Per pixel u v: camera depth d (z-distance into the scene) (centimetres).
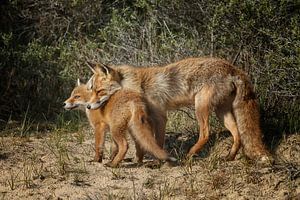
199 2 1581
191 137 1302
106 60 1628
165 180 1079
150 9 1625
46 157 1220
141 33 1644
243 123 1152
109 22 1839
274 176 1059
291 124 1242
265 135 1245
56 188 1061
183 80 1199
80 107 1252
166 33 1636
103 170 1135
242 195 1010
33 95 1583
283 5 1336
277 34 1312
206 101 1172
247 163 1119
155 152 1093
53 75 1655
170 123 1377
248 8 1345
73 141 1321
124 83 1223
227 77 1170
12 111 1540
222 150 1211
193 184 1056
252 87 1186
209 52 1471
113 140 1187
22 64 1642
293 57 1273
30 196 1037
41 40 1827
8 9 1830
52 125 1452
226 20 1392
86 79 1634
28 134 1389
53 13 1853
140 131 1113
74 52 1702
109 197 1005
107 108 1169
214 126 1312
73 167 1149
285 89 1289
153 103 1215
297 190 1019
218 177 1063
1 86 1575
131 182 1080
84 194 1035
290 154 1160
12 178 1083
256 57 1388
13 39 1773
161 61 1506
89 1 1841
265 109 1288
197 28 1605
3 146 1284
